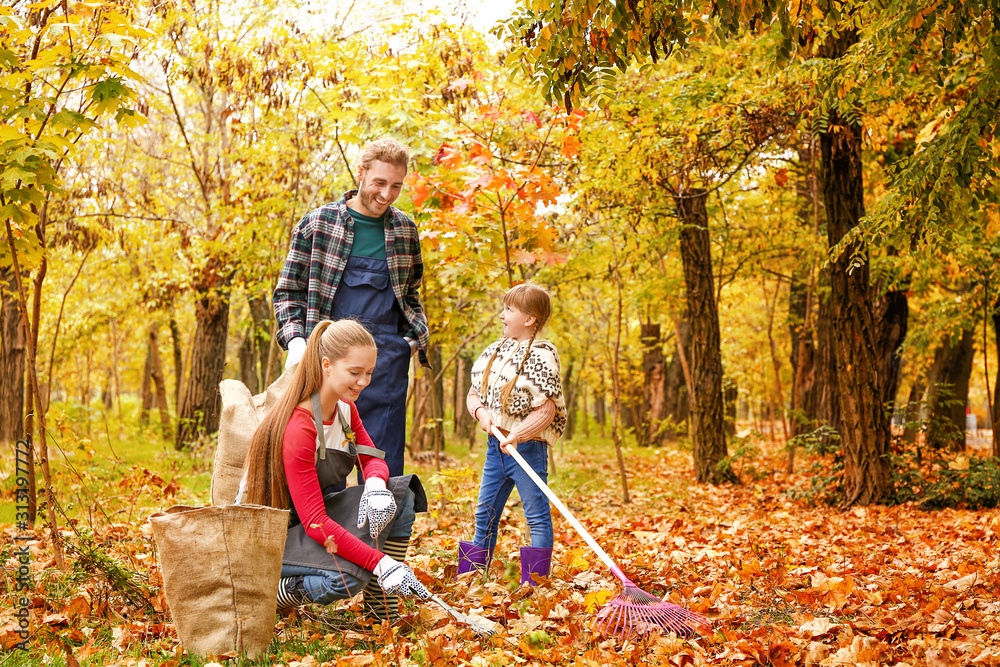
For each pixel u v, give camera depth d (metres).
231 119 10.31
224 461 3.31
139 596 3.42
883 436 7.82
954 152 4.73
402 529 3.20
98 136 9.24
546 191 5.71
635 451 19.08
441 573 4.09
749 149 8.35
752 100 7.61
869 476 7.82
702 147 8.20
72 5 3.89
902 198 5.17
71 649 2.88
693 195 9.42
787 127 7.92
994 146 5.36
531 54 4.02
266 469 3.00
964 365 14.22
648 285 11.08
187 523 2.79
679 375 20.61
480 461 14.03
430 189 5.84
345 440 3.12
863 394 7.82
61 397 31.14
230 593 2.80
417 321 4.07
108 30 3.81
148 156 13.16
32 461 4.25
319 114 8.43
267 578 2.83
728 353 24.14
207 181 12.72
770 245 12.83
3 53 3.55
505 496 3.97
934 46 6.58
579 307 14.68
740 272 14.02
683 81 8.13
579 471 13.04
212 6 9.49
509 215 5.89
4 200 3.63
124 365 30.41
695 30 4.00
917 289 10.82
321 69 7.86
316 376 3.01
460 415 20.27
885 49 5.58
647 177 8.71
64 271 14.55
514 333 3.96
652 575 4.22
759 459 13.76
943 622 3.38
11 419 11.80
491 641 2.96
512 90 7.46
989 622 3.35
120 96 3.76
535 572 3.76
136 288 14.97
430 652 2.69
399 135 6.87
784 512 7.82
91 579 3.58
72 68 3.65
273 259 10.66
